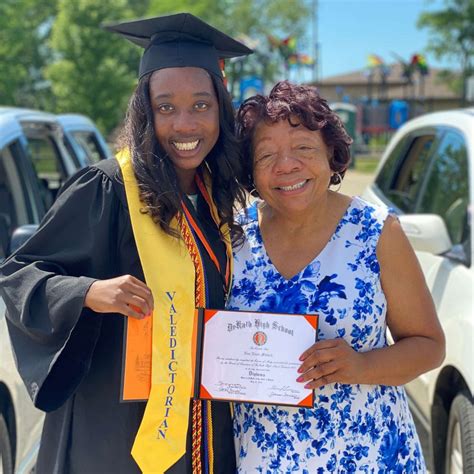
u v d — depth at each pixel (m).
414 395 3.77
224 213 2.31
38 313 2.01
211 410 2.24
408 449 2.20
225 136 2.27
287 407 2.14
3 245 3.52
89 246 2.07
